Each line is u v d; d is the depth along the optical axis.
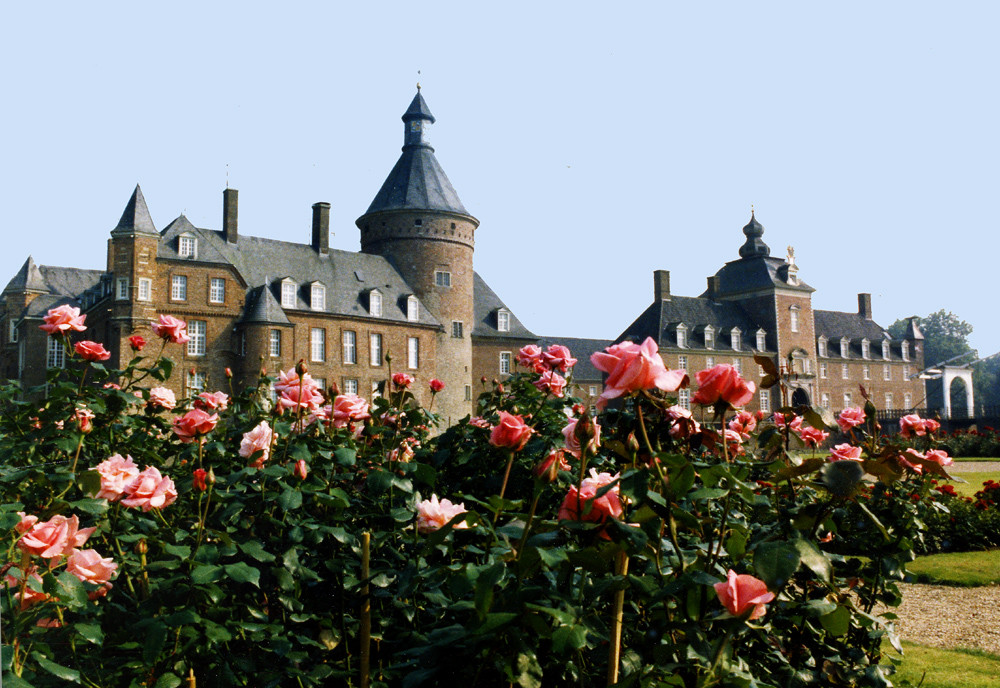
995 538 11.47
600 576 2.63
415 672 2.49
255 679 3.29
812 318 69.62
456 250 54.03
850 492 2.61
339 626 3.49
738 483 2.65
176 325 4.74
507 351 56.88
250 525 3.63
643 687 2.53
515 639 2.38
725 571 2.93
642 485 2.49
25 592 2.66
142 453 4.39
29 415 4.36
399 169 55.00
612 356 2.70
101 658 3.06
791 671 2.96
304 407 4.30
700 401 2.95
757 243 69.88
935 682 5.72
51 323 4.30
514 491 4.57
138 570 3.27
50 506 3.35
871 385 76.75
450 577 2.72
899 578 4.03
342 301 48.03
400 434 4.65
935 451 4.26
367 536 3.29
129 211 40.38
